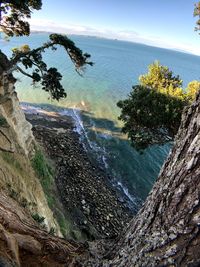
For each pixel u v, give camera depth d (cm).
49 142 3167
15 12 2044
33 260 426
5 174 1252
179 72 15425
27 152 2042
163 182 302
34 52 1986
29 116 4044
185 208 257
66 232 1753
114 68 10669
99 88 6656
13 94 2016
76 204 2319
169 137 1820
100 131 4106
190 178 261
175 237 256
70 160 2938
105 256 377
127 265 296
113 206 2572
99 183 2838
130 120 1859
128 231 349
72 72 7962
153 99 1764
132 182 3123
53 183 2327
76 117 4472
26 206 1140
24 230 481
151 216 298
